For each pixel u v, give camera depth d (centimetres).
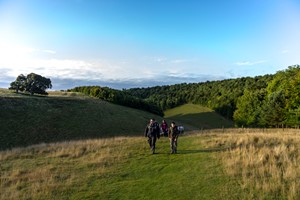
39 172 1689
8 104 6319
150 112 10900
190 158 1820
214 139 2430
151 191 1319
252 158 1631
